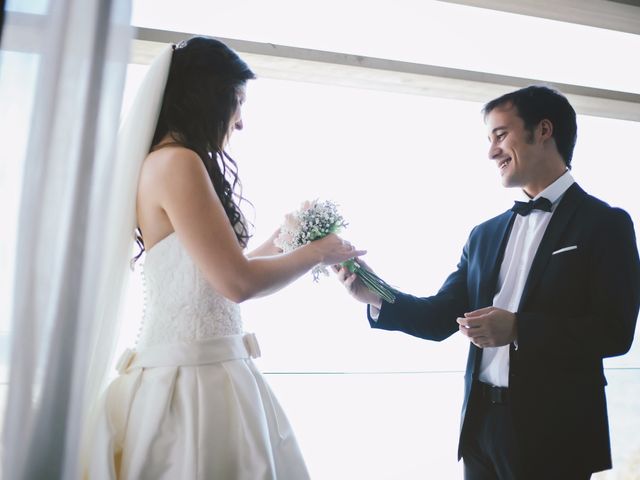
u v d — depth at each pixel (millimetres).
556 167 1940
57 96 1200
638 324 2924
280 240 1743
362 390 2520
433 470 2578
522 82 2727
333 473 2463
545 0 2730
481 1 2648
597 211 1808
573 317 1768
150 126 1471
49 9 1222
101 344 1419
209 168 1516
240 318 1531
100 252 1210
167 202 1369
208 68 1534
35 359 1155
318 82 2568
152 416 1352
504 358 1849
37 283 1164
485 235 2068
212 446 1354
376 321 2053
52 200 1185
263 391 1534
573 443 1707
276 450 1493
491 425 1818
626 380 2895
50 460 1152
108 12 1234
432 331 2074
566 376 1748
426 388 2590
